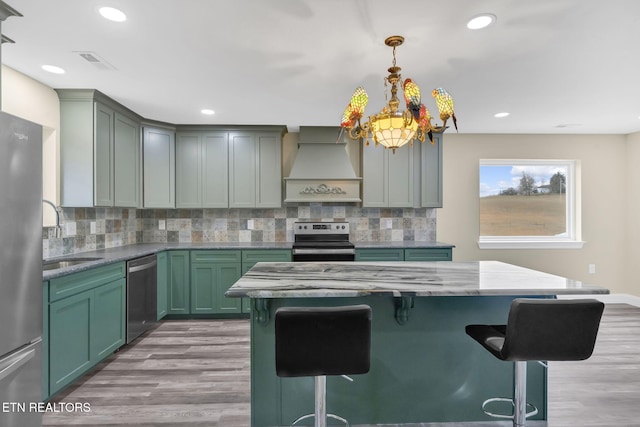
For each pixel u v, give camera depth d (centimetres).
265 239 453
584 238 470
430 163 435
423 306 201
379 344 201
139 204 386
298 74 264
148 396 232
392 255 405
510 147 465
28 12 182
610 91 304
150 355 298
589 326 146
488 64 248
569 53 232
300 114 373
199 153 418
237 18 188
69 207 307
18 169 156
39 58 237
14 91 256
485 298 203
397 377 201
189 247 392
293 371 141
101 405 221
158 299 368
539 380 208
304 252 392
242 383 250
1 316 148
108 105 323
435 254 407
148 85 287
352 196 421
